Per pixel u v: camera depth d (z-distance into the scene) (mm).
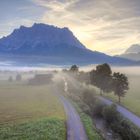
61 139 60938
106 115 87625
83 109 108688
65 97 158000
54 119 85125
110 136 69062
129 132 68062
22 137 65125
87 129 71750
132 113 95125
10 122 87750
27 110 115938
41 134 66312
